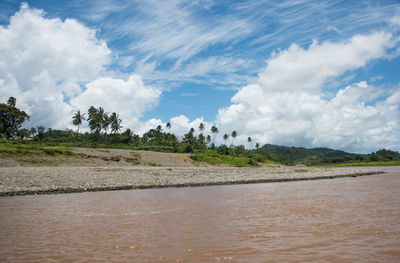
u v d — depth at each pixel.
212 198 24.27
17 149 57.16
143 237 11.88
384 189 31.38
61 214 17.00
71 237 11.88
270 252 9.87
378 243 10.84
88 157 65.00
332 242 11.01
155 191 29.92
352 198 23.75
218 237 11.83
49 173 40.28
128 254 9.72
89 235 12.20
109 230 13.09
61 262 8.95
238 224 14.18
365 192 28.41
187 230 13.05
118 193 27.95
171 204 20.89
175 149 111.00
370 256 9.41
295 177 50.16
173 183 36.19
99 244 10.90
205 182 38.41
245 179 44.44
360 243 10.86
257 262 8.91
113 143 119.12
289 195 26.33
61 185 30.59
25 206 19.89
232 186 36.44
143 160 74.38
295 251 9.97
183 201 22.48
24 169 45.38
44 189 27.38
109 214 17.02
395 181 43.56
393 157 199.50
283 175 55.84
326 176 53.69
